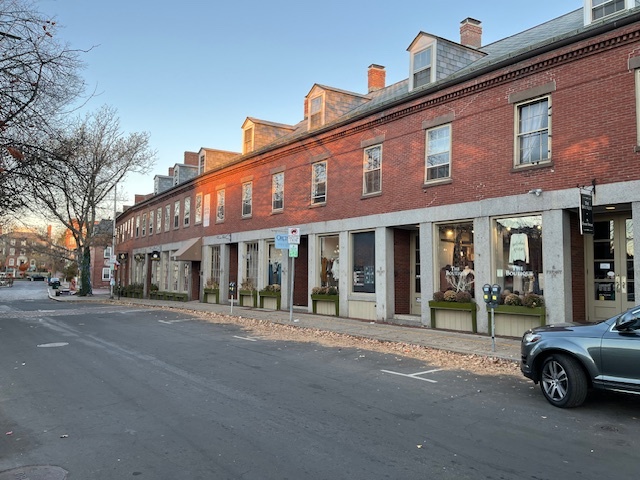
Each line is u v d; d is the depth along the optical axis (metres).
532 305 11.20
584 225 10.09
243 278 23.30
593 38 10.52
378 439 5.23
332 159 17.92
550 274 11.08
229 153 29.25
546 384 6.60
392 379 8.09
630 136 9.94
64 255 43.97
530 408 6.39
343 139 17.44
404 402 6.69
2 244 99.12
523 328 11.60
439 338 12.01
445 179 13.68
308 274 19.19
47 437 5.31
